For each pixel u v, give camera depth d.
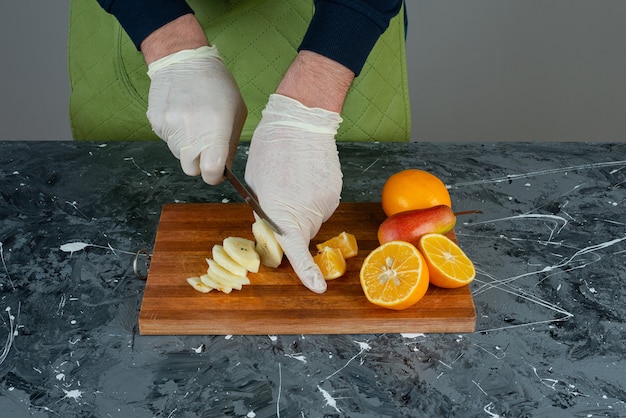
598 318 1.14
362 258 1.23
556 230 1.33
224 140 1.19
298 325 1.10
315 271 1.13
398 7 1.25
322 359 1.07
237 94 1.24
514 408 0.99
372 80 1.73
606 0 2.97
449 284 1.14
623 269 1.24
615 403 1.00
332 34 1.18
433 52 3.05
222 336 1.11
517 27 3.02
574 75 3.07
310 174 1.19
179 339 1.10
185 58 1.23
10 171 1.48
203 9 1.70
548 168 1.52
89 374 1.04
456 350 1.08
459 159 1.54
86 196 1.41
